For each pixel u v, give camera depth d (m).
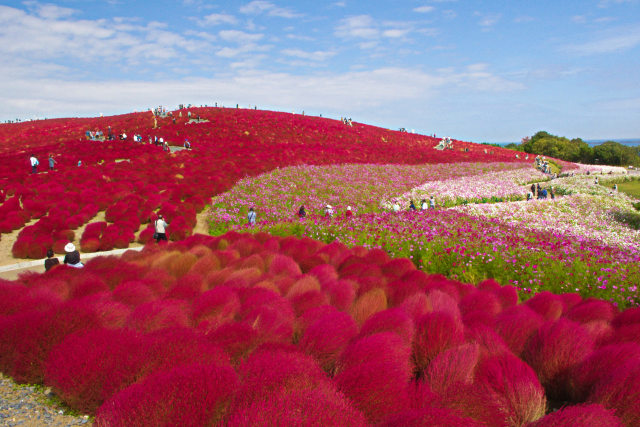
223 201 21.25
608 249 11.60
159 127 46.00
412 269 8.34
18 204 18.02
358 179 28.53
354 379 3.10
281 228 15.38
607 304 5.87
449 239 11.98
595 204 24.09
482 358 3.67
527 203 23.17
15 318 4.54
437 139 65.06
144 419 2.83
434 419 2.54
